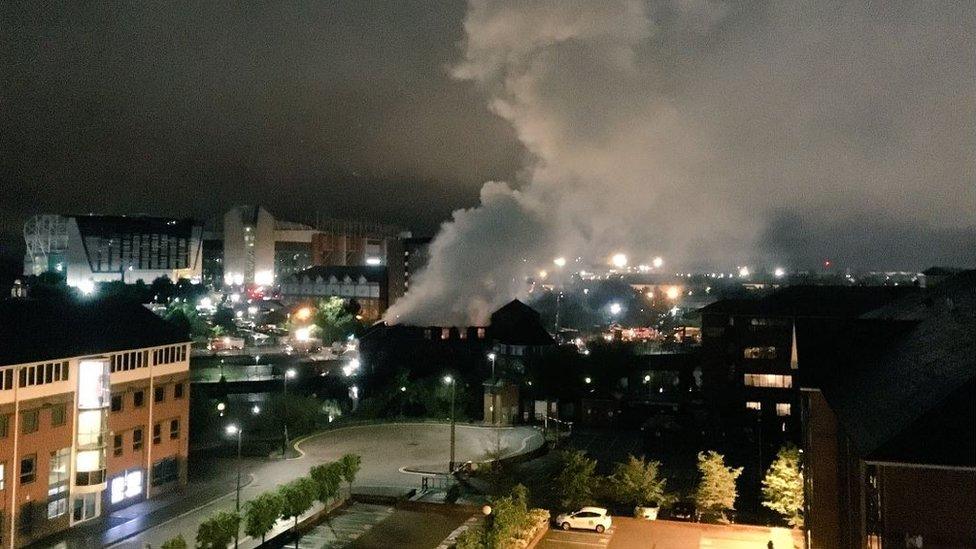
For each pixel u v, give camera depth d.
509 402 85.12
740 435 78.88
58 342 49.84
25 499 46.50
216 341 136.38
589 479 51.94
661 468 67.75
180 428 59.81
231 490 58.44
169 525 50.38
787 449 48.66
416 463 65.88
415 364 111.50
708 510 50.12
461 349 115.25
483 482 59.69
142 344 55.97
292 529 47.12
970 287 34.06
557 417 86.12
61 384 49.31
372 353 116.44
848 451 27.75
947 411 18.45
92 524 50.50
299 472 63.25
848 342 30.53
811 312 86.12
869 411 22.34
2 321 48.34
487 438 75.81
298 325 158.25
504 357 109.00
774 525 49.81
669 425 77.44
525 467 65.19
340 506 53.00
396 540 45.94
